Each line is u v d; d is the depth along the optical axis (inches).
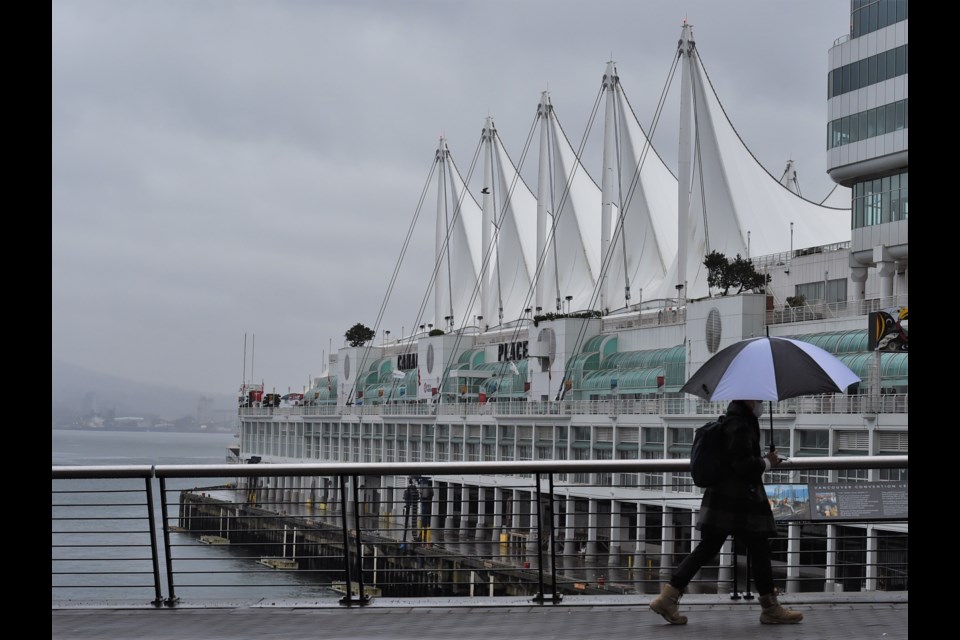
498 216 5285.4
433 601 438.0
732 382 367.6
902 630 372.2
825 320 2268.7
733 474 374.6
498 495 2615.7
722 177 3666.3
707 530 378.3
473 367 4005.9
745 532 375.6
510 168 4960.6
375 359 4918.8
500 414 3102.9
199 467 430.0
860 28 2217.0
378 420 3941.9
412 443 3713.1
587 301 4564.5
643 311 3580.2
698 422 2269.9
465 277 5383.9
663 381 2679.6
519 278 4926.2
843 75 2260.1
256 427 5260.8
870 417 1849.2
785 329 2380.7
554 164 4724.4
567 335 3280.0
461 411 3363.7
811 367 364.8
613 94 4192.9
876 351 1937.7
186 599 440.8
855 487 432.8
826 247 2743.6
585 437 2751.0
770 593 383.6
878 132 2166.6
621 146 4259.4
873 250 2220.7
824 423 1955.0
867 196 2262.6
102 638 378.9
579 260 4638.3
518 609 423.8
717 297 2551.7
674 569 431.5
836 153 2269.9
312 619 410.0
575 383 3181.6
